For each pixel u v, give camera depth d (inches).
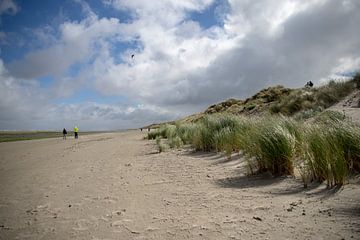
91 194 199.3
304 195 149.2
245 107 1048.8
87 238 119.0
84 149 641.6
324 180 164.4
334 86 619.2
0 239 125.1
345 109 445.1
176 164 308.0
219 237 107.7
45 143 1083.9
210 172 246.1
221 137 365.4
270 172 206.4
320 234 99.9
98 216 148.0
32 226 139.9
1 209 175.0
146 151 492.1
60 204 178.4
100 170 308.8
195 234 113.0
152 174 261.4
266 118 337.7
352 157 170.9
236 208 141.3
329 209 123.0
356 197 132.0
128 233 120.8
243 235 107.2
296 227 108.6
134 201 172.4
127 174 271.0
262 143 210.5
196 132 464.1
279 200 146.5
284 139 201.0
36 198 199.6
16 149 821.9
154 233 118.2
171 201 165.8
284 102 713.6
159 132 915.4
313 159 173.8
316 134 184.9
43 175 303.9
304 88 765.9
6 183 271.0
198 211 142.4
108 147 660.1
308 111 550.0
